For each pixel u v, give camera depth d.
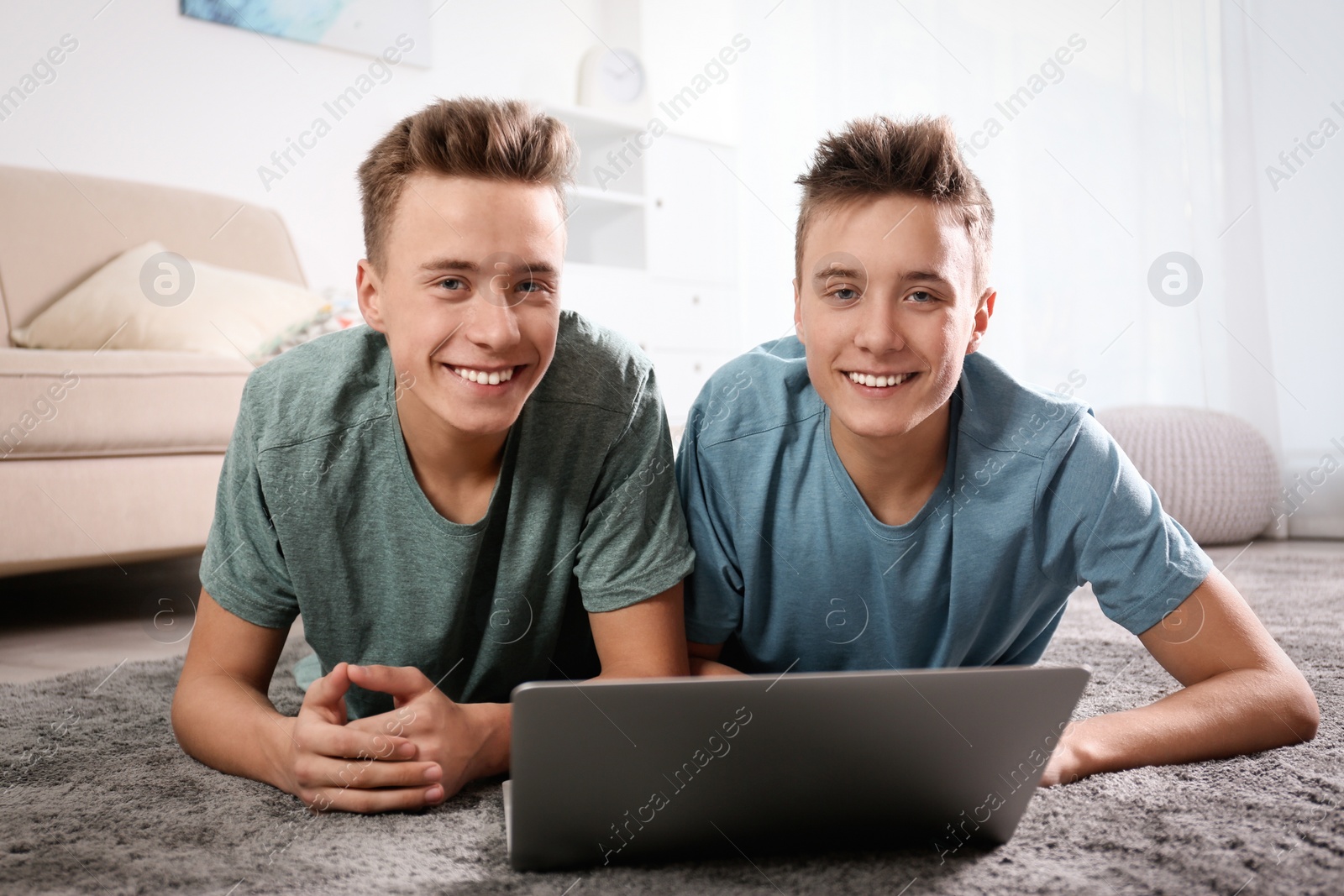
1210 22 2.94
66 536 1.64
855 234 0.82
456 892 0.63
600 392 0.94
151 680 1.27
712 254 3.83
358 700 0.97
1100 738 0.81
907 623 0.95
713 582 0.98
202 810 0.78
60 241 2.33
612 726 0.61
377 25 3.09
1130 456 2.42
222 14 2.76
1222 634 0.88
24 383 1.60
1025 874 0.64
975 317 0.92
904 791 0.66
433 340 0.81
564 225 0.87
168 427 1.75
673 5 3.82
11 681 1.31
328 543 0.90
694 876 0.65
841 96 3.76
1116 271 3.17
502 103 0.86
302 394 0.90
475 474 0.91
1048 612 1.02
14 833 0.73
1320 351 2.79
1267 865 0.64
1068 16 3.23
